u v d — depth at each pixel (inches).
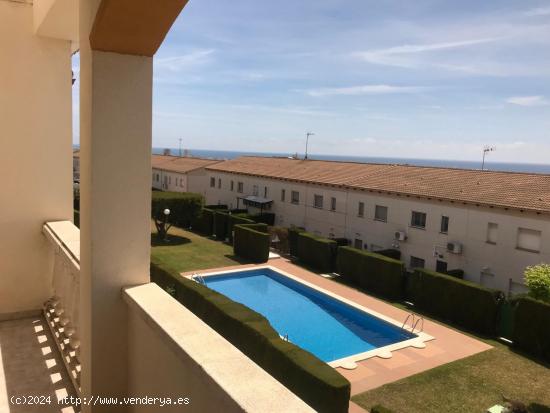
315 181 1151.0
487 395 439.5
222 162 1824.6
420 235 871.1
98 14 108.9
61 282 222.8
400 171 1100.5
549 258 669.9
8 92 239.9
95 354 132.3
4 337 225.0
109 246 130.3
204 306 535.2
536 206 692.1
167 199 1167.0
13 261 250.1
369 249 991.6
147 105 131.1
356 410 399.5
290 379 380.5
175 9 106.2
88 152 128.5
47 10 202.1
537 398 439.2
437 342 580.7
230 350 88.4
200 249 1102.4
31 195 251.8
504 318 609.6
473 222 776.3
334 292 790.5
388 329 652.1
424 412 401.1
